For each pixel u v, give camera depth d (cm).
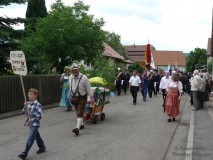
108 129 1232
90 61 3462
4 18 2052
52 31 3231
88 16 3444
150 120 1461
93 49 3462
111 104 2148
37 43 3161
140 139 1061
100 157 847
